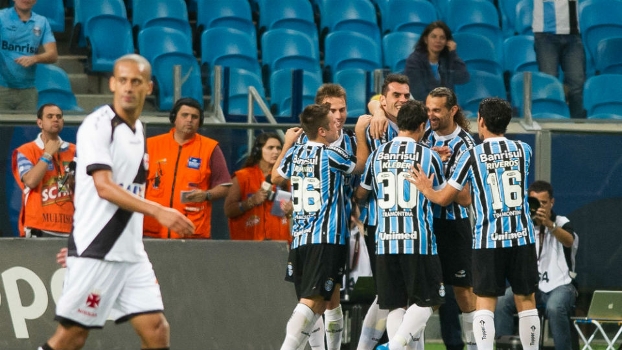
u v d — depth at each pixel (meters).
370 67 43.56
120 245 17.17
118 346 24.80
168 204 26.89
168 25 43.44
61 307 17.12
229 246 25.83
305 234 23.50
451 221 24.70
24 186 26.95
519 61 40.53
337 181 23.59
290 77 32.25
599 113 34.88
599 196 31.48
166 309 25.08
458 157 24.61
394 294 23.14
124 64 17.23
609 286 31.28
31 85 31.97
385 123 23.81
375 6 48.25
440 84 32.56
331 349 25.31
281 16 45.50
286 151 25.22
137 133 17.59
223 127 29.67
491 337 23.19
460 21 46.50
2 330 24.44
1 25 31.73
